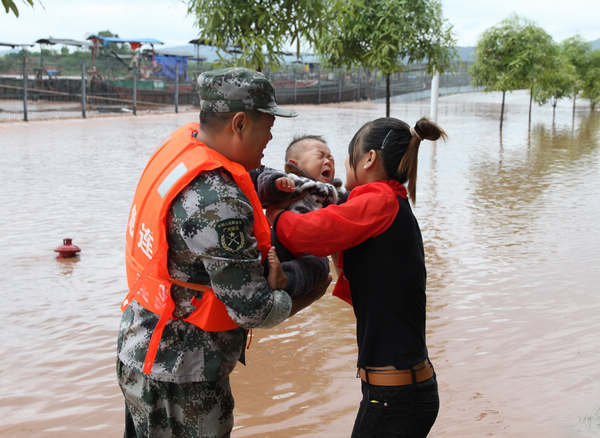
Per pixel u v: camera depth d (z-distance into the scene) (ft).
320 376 12.05
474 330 14.20
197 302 6.13
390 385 6.64
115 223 25.75
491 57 74.08
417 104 164.35
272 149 53.57
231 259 5.83
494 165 45.55
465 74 212.43
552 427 9.79
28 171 40.24
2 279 18.08
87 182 36.29
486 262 19.94
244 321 5.97
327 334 14.29
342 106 153.17
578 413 10.25
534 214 27.63
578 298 16.29
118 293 17.12
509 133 77.15
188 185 5.90
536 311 15.38
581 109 150.30
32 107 104.42
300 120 96.89
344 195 7.66
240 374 12.15
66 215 27.17
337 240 6.43
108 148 55.16
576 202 30.50
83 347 13.51
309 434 9.82
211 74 6.08
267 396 11.19
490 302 16.12
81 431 10.05
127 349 6.43
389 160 6.91
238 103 5.99
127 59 140.05
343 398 11.10
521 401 10.75
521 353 12.85
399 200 6.87
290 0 14.94
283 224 6.53
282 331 14.48
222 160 6.02
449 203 30.42
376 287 6.65
